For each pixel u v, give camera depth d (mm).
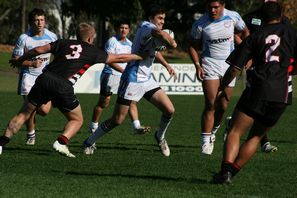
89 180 20078
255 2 131750
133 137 34031
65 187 18766
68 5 143250
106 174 21484
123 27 35562
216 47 26719
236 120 19234
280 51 18953
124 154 27000
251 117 19016
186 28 140750
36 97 24891
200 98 65625
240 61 19047
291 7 121625
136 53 25781
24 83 29641
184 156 26578
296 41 19094
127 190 18516
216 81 26734
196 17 145625
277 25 19188
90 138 26734
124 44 35719
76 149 28594
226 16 26781
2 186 18703
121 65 35250
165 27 140125
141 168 23000
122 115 26297
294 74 19672
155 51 25953
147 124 42250
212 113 26922
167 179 20703
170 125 40812
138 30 25781
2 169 22109
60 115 46969
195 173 22031
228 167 19453
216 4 26250
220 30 26500
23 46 28859
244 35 27484
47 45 24469
